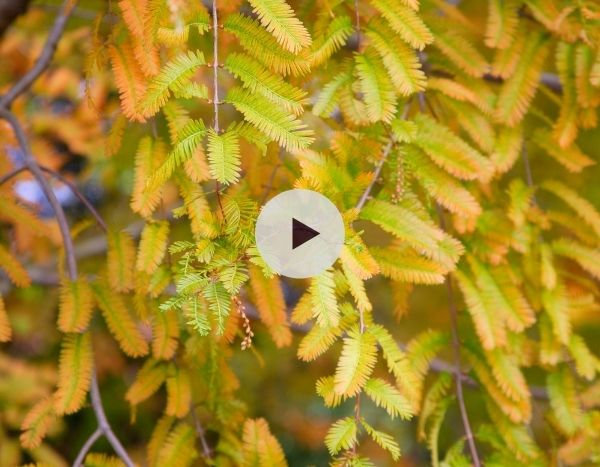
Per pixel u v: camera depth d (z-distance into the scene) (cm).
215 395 152
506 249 148
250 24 125
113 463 143
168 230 139
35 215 154
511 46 149
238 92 122
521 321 145
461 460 147
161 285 141
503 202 156
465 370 153
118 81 130
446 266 136
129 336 143
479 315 145
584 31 146
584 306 155
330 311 121
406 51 133
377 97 132
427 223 134
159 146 137
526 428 152
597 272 152
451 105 149
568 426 152
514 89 148
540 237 154
